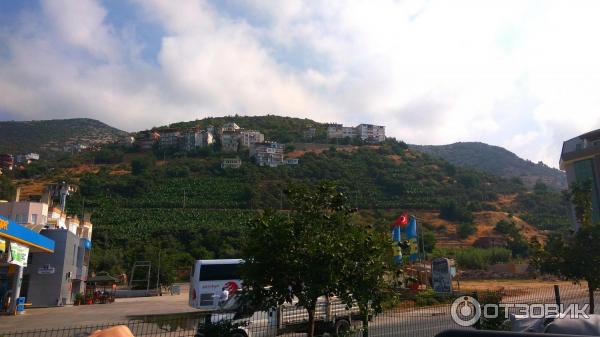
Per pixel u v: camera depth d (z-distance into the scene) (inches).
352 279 314.0
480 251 3083.2
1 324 866.1
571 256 439.2
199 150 6333.7
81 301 1471.5
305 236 311.9
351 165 5743.1
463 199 4847.4
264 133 7805.1
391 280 336.5
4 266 1255.5
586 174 1753.2
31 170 5713.6
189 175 5457.7
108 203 4407.0
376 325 556.4
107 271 2839.6
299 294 318.0
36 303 1304.1
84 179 5064.0
